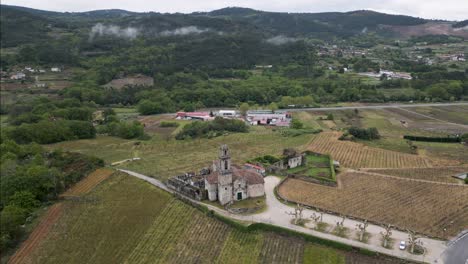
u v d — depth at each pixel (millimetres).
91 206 130750
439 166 166250
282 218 118938
